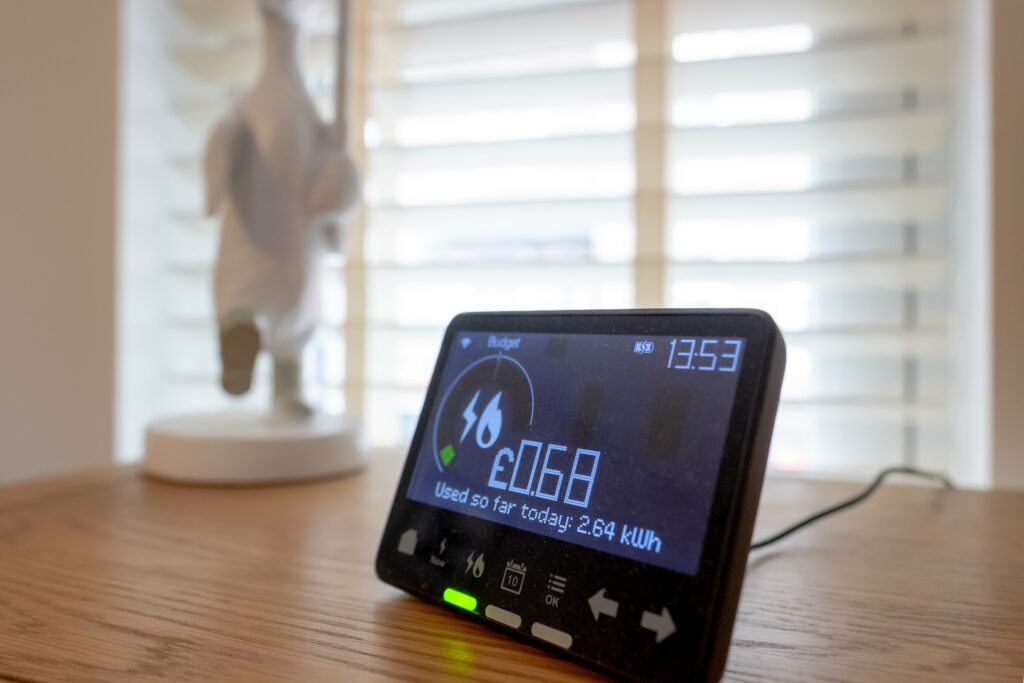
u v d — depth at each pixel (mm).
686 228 855
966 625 320
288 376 677
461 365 399
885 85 790
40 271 938
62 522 489
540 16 852
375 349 917
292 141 596
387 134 935
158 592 360
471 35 889
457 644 302
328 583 377
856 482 628
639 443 304
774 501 558
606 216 855
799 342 780
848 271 772
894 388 823
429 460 385
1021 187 677
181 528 476
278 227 598
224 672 273
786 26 803
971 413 753
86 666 277
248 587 369
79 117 924
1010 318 682
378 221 907
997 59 682
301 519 498
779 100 850
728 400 282
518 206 844
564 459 327
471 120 941
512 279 859
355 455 650
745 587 370
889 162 827
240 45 957
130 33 933
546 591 301
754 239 849
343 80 641
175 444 604
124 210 929
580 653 277
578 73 836
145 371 978
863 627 317
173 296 1019
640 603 271
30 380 945
